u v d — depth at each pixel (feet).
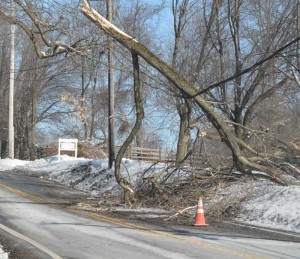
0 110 185.57
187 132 72.79
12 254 32.65
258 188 60.34
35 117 172.55
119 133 145.38
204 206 56.24
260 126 85.40
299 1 72.02
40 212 53.72
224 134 63.87
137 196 65.51
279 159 75.66
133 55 64.28
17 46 163.32
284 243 40.19
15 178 98.68
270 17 85.71
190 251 34.99
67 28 58.39
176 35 93.35
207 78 88.38
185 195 62.34
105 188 83.61
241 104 85.15
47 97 178.19
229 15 85.10
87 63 129.59
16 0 54.65
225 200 57.16
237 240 40.83
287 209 52.08
